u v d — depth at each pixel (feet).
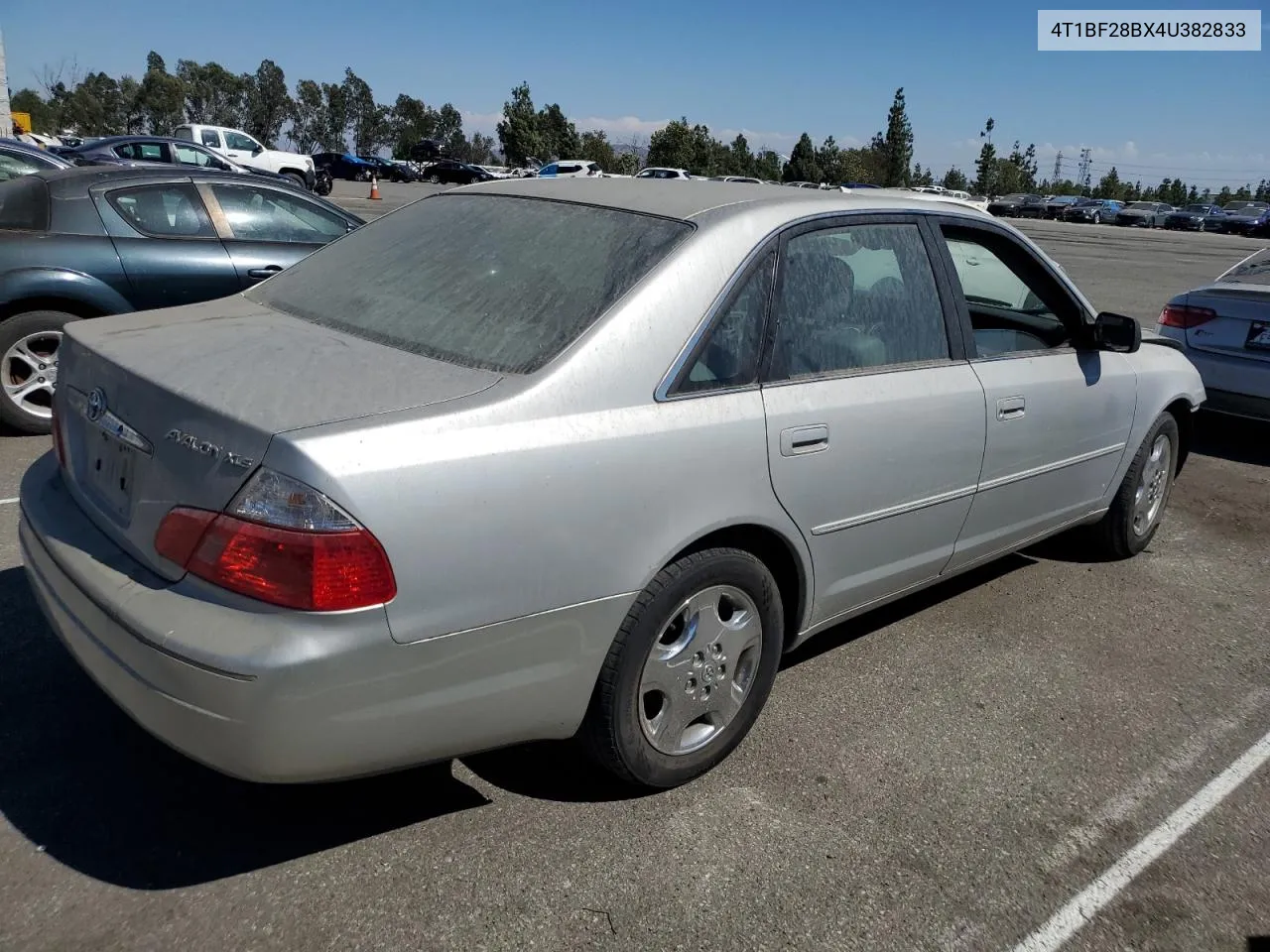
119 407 8.20
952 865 8.74
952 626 13.53
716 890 8.23
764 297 9.41
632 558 8.20
